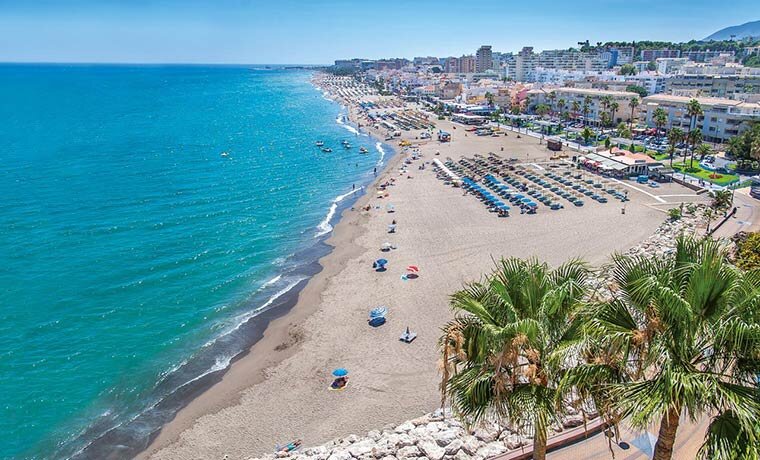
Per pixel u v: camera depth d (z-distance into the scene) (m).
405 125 194.75
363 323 52.75
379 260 65.88
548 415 16.45
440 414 33.91
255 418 39.81
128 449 37.34
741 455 12.91
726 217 75.88
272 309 57.00
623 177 104.25
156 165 126.69
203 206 94.19
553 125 174.62
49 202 93.81
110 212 89.06
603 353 15.59
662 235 71.19
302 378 44.41
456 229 79.06
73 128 182.62
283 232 81.62
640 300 15.17
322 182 113.81
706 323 14.66
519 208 87.75
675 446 26.58
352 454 30.94
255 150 149.00
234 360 47.81
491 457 27.48
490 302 18.11
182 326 53.75
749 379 14.16
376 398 41.09
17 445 38.06
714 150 125.06
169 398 42.81
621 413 15.08
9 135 165.38
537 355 16.59
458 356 17.95
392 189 104.50
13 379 44.97
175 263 68.88
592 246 69.81
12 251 71.25
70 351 49.12
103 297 59.31
